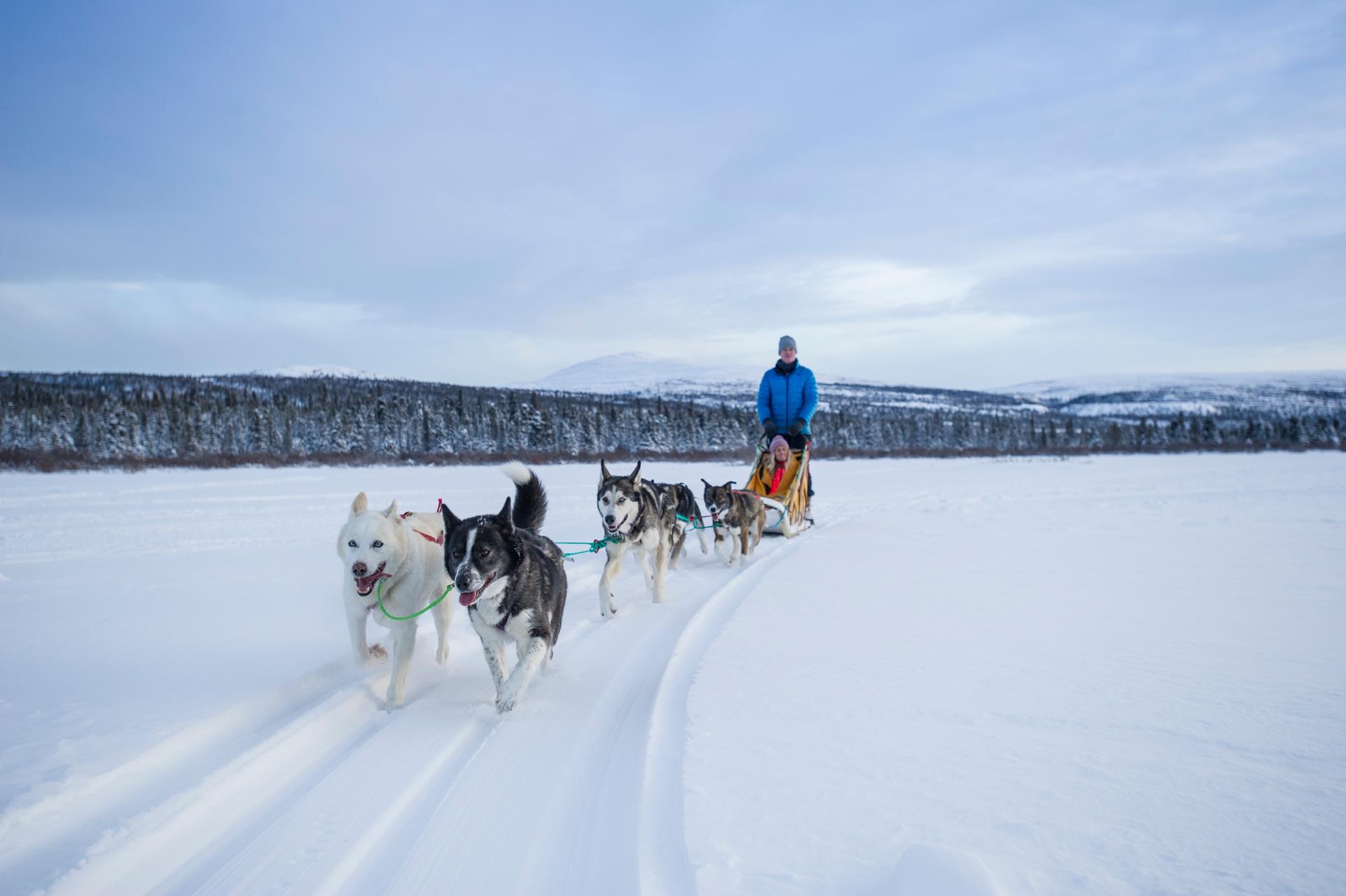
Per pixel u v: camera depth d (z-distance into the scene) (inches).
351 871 98.3
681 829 98.6
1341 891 78.2
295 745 137.3
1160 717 130.5
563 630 223.3
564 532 426.6
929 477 1037.8
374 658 190.5
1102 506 580.1
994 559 319.3
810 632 197.3
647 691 166.2
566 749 135.8
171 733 132.6
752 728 130.8
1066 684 150.0
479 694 170.6
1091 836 91.4
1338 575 268.7
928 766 113.3
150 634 206.5
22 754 123.0
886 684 152.6
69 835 103.5
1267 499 613.3
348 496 662.5
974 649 177.8
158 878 96.9
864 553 348.2
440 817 111.0
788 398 444.5
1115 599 233.0
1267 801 99.3
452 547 160.9
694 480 922.1
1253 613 210.7
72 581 288.0
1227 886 79.7
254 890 93.0
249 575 301.1
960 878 75.7
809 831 95.3
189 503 584.4
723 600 258.4
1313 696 139.1
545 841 104.0
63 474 909.2
